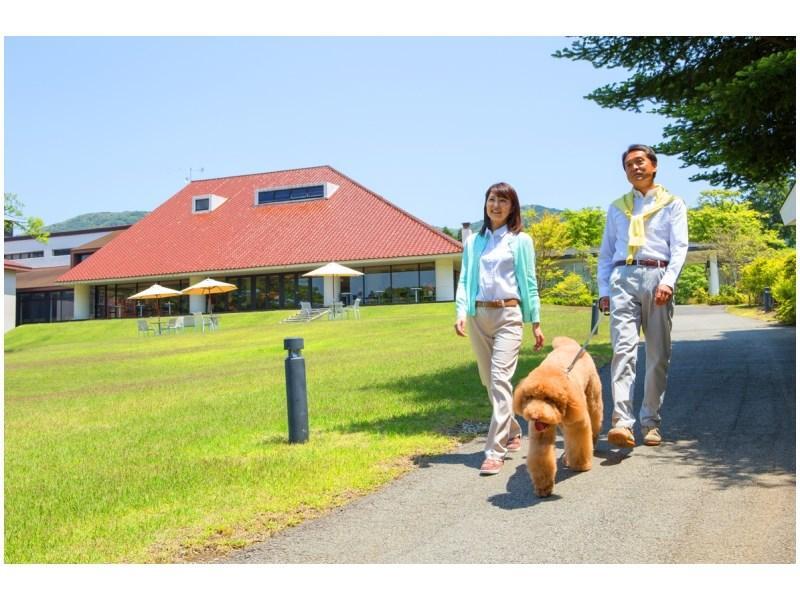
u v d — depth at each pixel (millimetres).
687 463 4594
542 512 3848
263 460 5379
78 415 9172
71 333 36656
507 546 3424
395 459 5203
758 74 6703
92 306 46531
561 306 34062
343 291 40406
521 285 4969
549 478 4074
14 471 5805
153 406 9469
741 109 7188
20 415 9477
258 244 42375
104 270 44812
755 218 44281
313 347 19344
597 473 4512
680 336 14359
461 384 8961
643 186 5199
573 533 3516
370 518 3945
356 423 6781
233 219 45875
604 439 5453
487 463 4719
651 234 5113
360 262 38031
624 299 5125
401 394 8461
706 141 8672
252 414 7945
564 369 4324
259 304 42125
